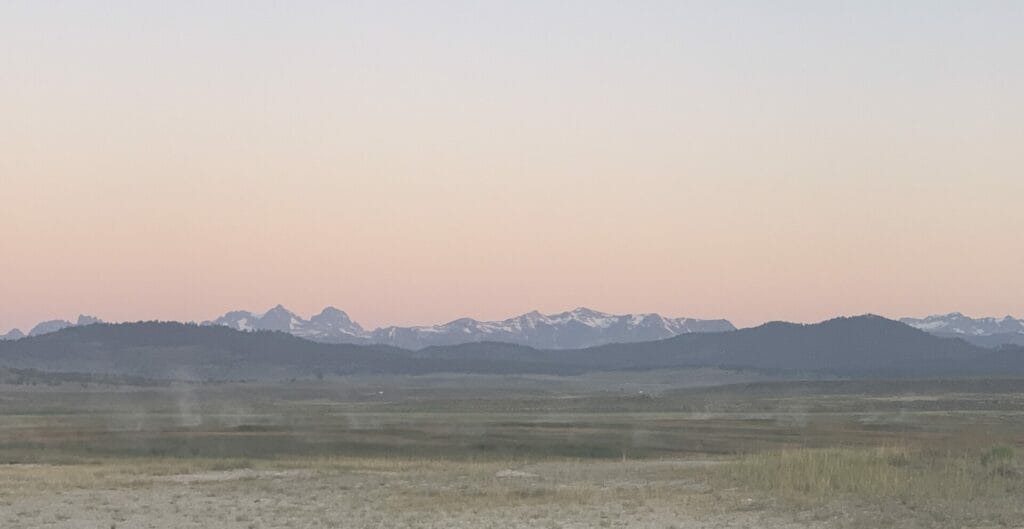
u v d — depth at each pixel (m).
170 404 169.38
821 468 36.53
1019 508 29.06
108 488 38.84
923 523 26.92
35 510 32.06
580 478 42.59
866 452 41.94
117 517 30.59
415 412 133.12
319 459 58.47
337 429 83.06
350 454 64.44
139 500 34.97
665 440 73.88
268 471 47.88
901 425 95.56
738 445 71.19
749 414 126.25
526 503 33.06
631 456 65.44
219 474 46.00
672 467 47.28
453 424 93.75
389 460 58.16
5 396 194.00
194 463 53.53
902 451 41.09
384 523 28.73
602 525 27.86
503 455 64.69
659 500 33.06
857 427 91.62
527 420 104.69
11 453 61.66
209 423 98.44
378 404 172.00
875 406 150.75
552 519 29.20
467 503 33.19
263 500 35.03
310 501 34.56
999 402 157.12
